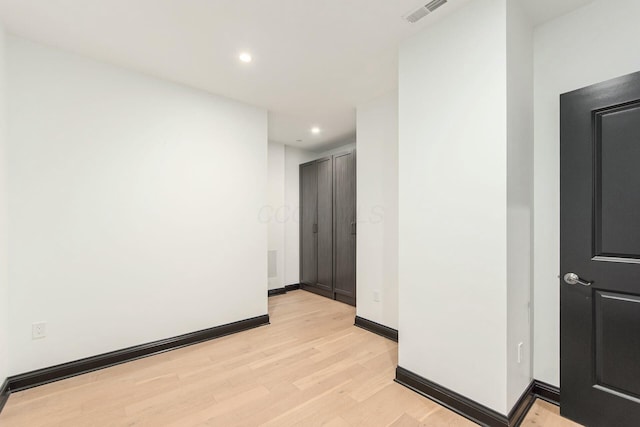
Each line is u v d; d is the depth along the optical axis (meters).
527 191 1.87
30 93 2.07
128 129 2.49
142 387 2.06
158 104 2.65
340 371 2.30
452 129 1.84
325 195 4.61
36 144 2.09
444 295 1.88
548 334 1.93
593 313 1.67
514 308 1.69
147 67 2.48
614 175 1.59
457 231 1.82
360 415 1.77
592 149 1.66
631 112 1.54
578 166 1.71
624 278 1.55
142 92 2.56
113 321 2.39
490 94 1.67
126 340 2.46
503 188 1.62
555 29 1.90
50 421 1.70
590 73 1.77
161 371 2.28
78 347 2.24
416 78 2.05
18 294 2.02
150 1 1.71
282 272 4.89
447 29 1.87
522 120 1.80
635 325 1.53
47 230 2.12
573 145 1.72
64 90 2.20
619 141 1.58
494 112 1.65
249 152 3.27
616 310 1.58
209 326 2.94
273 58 2.36
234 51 2.25
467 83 1.77
